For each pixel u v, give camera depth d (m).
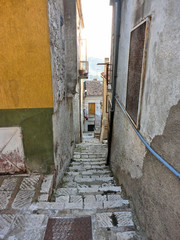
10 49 2.66
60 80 3.89
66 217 2.32
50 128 3.08
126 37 3.76
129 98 3.31
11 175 3.23
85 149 7.93
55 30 3.26
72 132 6.30
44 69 2.78
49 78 2.83
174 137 1.50
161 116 1.77
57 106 3.47
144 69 2.31
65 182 4.10
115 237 2.07
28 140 3.13
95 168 5.46
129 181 3.05
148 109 2.18
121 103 4.27
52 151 3.21
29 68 2.76
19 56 2.70
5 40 2.61
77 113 8.52
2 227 2.15
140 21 2.59
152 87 2.04
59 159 3.82
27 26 2.56
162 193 1.70
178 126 1.44
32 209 2.44
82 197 2.84
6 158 3.18
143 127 2.37
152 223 1.89
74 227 2.18
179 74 1.42
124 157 3.63
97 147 8.27
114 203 2.63
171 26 1.56
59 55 3.76
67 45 4.73
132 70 3.08
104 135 10.29
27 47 2.66
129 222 2.29
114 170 4.71
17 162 3.23
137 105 2.68
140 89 2.43
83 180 4.28
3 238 2.02
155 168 1.91
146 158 2.23
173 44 1.52
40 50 2.68
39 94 2.90
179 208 1.39
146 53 2.24
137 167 2.62
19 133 3.08
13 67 2.74
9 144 3.12
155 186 1.88
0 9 2.47
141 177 2.38
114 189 3.46
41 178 3.14
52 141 3.15
